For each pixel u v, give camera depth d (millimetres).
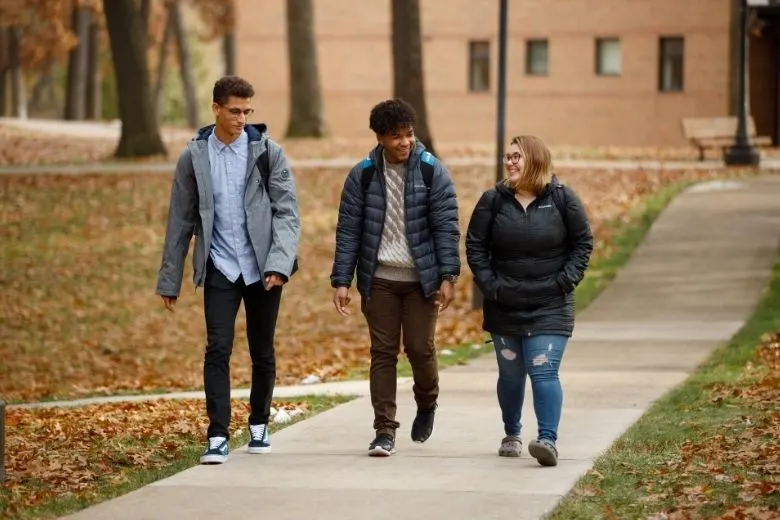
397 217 20938
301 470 19875
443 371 31641
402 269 21000
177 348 46938
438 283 20938
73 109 146125
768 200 62062
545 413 20156
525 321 20234
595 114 126500
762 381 27156
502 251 20344
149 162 88000
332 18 132625
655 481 18578
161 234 65438
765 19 112438
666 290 44812
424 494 18125
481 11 128875
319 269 57625
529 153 20109
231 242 20812
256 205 20734
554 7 126812
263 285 20594
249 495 18219
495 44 128875
